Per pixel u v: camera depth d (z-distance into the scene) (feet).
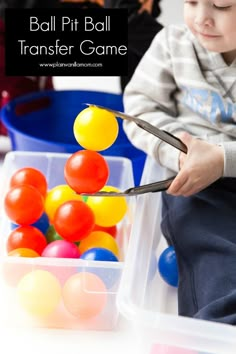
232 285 3.97
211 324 3.51
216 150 4.18
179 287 4.35
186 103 4.79
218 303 3.84
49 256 4.38
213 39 4.24
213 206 4.46
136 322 3.59
